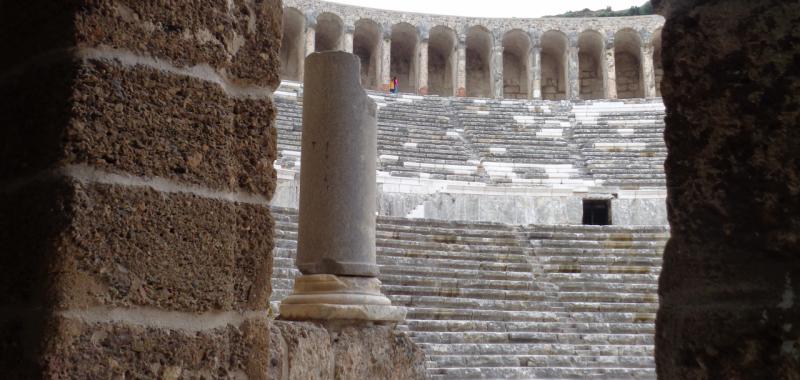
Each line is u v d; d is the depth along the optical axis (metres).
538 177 33.47
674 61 2.61
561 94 52.00
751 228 2.33
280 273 16.78
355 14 47.97
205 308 2.61
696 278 2.44
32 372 2.26
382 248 20.75
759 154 2.34
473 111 41.84
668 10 2.71
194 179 2.64
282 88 39.47
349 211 8.41
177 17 2.66
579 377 14.74
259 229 2.89
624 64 52.00
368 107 8.83
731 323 2.30
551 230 24.50
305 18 47.00
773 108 2.34
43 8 2.52
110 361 2.36
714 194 2.43
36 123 2.45
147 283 2.46
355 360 7.31
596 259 21.59
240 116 2.90
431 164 33.78
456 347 15.40
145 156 2.52
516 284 19.52
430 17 49.06
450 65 51.47
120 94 2.48
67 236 2.31
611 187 31.88
